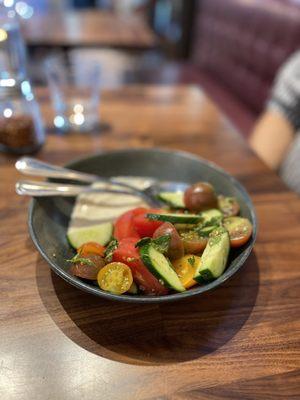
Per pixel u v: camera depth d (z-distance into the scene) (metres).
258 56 1.91
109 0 4.64
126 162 0.79
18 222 0.67
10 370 0.45
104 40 2.08
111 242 0.56
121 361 0.46
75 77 1.08
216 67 2.37
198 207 0.63
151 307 0.53
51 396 0.42
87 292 0.49
